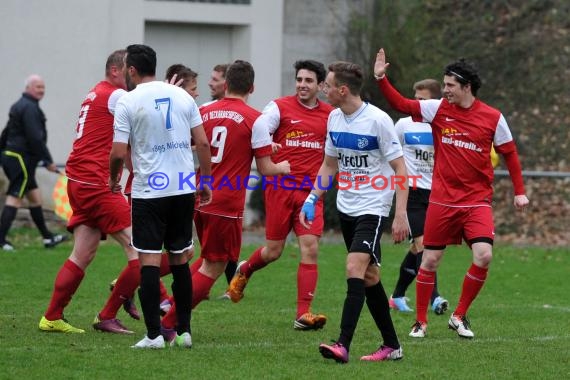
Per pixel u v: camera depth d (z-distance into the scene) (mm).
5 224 49531
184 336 27750
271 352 27562
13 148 49469
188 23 63125
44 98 59750
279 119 33219
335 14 66312
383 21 66625
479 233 30828
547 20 77250
